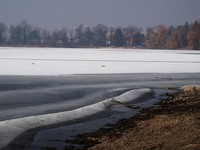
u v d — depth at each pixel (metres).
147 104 26.44
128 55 99.88
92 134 17.62
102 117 21.67
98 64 64.88
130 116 21.95
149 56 95.62
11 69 51.88
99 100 27.81
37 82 38.47
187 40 174.62
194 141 14.58
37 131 18.12
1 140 16.17
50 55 92.12
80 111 22.52
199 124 17.11
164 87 36.56
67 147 15.66
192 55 104.56
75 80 41.38
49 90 32.66
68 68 55.94
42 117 20.38
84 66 60.19
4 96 28.69
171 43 179.75
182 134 15.77
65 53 107.69
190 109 22.36
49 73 48.28
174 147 14.17
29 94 30.00
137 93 30.66
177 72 54.44
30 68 54.16
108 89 34.12
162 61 76.19
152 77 46.78
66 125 19.50
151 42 192.25
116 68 58.16
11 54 94.25
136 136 16.56
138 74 50.44
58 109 23.77
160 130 17.02
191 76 48.97
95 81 40.91
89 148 15.39
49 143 16.25
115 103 26.00
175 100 27.39
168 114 20.97
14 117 21.03
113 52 124.19
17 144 15.98
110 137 16.86
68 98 28.50
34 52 111.56
